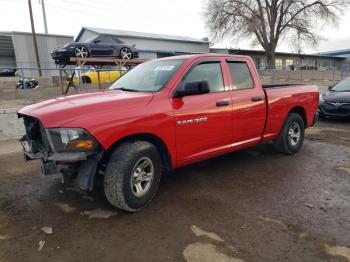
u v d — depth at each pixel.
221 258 2.64
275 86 5.63
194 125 3.90
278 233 3.02
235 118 4.45
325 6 34.00
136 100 3.47
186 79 3.93
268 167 5.05
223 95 4.32
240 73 4.74
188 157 3.96
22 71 8.23
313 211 3.47
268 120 5.07
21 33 29.02
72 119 3.06
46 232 3.09
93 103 3.32
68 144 3.02
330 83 24.36
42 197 3.95
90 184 3.16
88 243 2.90
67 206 3.67
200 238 2.95
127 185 3.29
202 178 4.56
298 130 5.77
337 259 2.61
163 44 36.25
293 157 5.61
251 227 3.14
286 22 36.12
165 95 3.68
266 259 2.62
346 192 3.99
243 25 35.09
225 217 3.36
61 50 12.45
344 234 2.99
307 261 2.59
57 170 3.27
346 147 6.37
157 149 3.65
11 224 3.26
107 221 3.30
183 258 2.66
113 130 3.16
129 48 14.55
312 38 35.69
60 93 12.46
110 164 3.28
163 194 3.99
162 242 2.90
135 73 4.60
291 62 46.97
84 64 12.99
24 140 3.83
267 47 36.59
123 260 2.64
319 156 5.68
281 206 3.61
